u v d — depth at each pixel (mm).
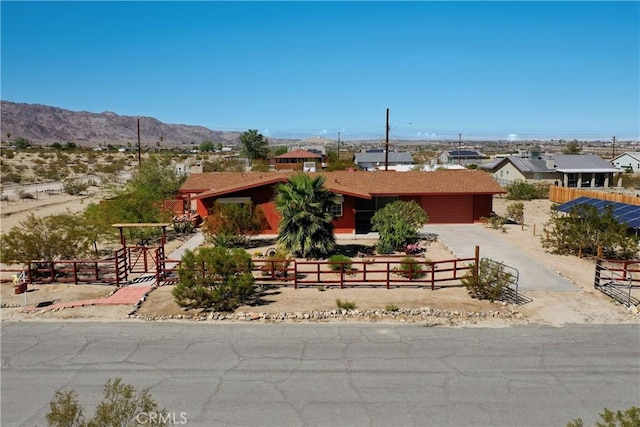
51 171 65312
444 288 16797
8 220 30781
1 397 9734
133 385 10156
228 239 22891
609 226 20969
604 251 21797
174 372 10734
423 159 103312
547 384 10141
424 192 29625
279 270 17672
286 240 21016
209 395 9742
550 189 45250
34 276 18281
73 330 13227
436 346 12070
